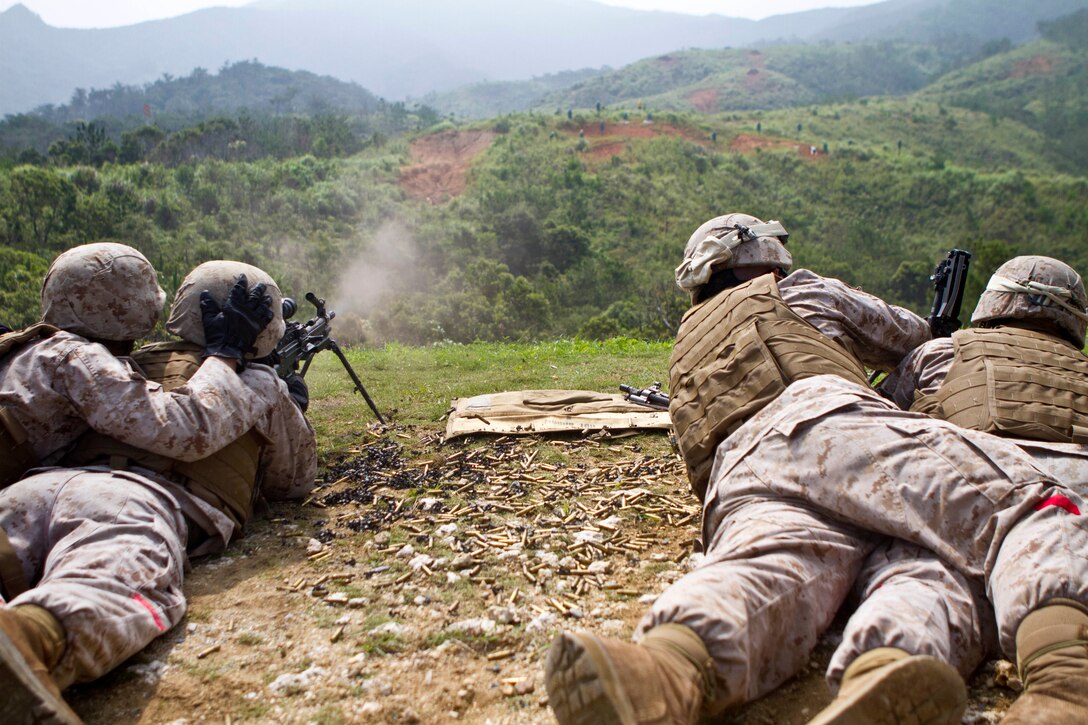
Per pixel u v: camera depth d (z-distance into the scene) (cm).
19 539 302
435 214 10881
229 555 378
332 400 732
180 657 292
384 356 1042
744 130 16125
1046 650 217
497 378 823
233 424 356
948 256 435
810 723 198
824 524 272
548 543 384
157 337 2575
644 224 10944
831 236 11169
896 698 195
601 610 319
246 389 367
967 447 268
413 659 289
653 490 456
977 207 11894
